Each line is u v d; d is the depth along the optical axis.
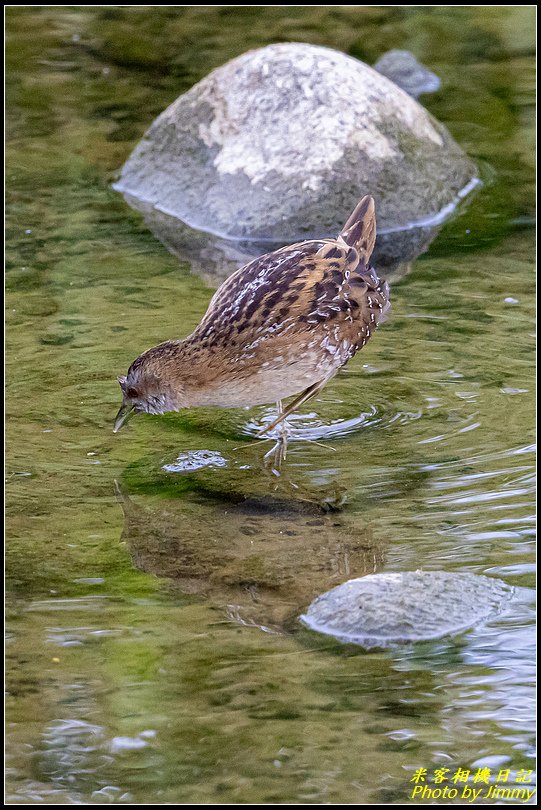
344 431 14.46
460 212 20.95
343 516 12.58
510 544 11.95
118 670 10.19
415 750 9.23
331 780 8.98
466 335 16.58
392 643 10.51
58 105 24.89
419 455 13.78
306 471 13.58
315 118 20.97
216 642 10.55
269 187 20.56
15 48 27.36
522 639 10.48
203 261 19.39
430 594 10.98
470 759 9.16
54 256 19.38
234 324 13.66
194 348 13.87
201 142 21.61
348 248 14.27
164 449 14.24
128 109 24.72
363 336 14.18
